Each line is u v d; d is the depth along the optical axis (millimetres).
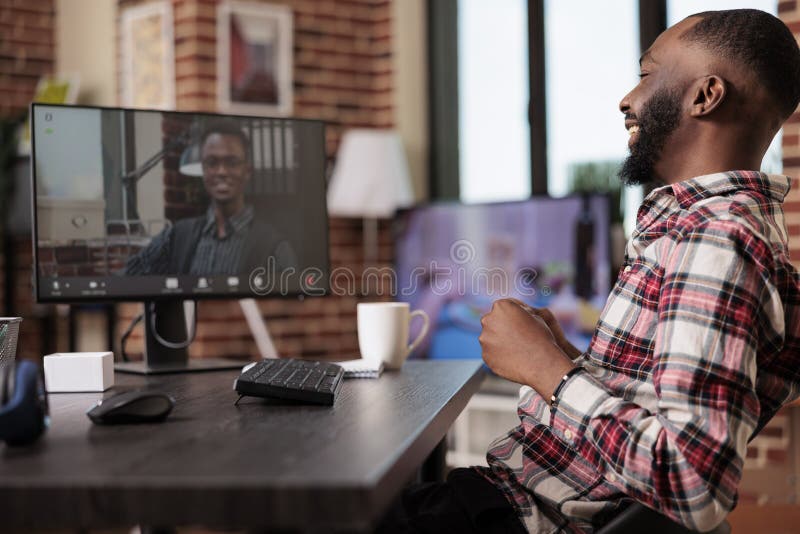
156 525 772
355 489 745
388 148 4430
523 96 4453
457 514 1250
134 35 4457
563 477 1231
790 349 1102
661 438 1003
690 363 1006
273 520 753
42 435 999
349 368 1611
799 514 1862
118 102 4641
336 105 4621
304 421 1104
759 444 2494
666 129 1259
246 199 1911
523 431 1319
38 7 5133
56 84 4859
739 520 1828
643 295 1179
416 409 1204
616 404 1065
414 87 4738
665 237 1164
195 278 1861
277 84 4402
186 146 1866
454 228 3816
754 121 1227
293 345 4363
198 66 4164
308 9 4516
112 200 1810
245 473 793
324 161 1987
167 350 1843
